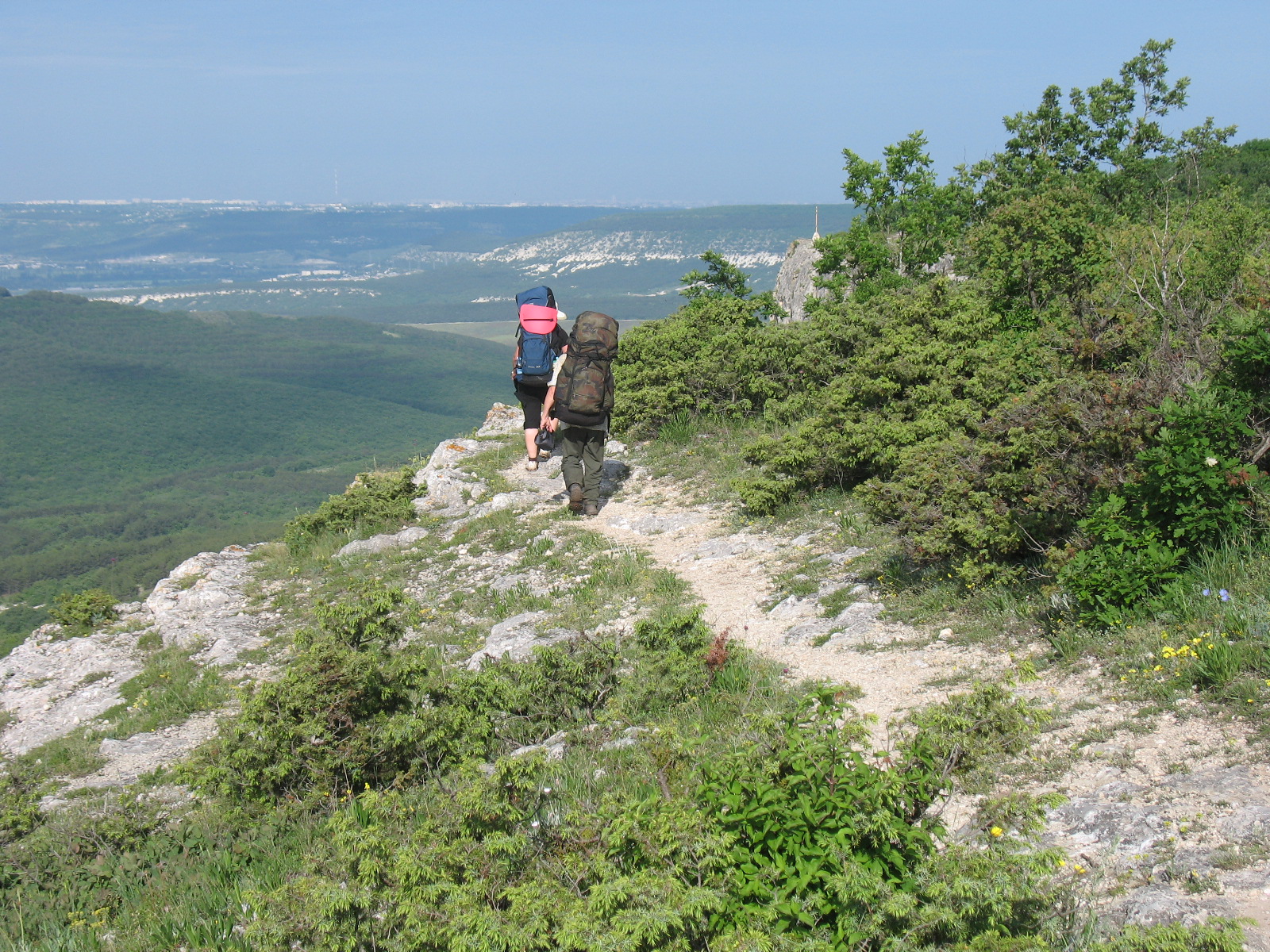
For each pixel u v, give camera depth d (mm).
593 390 11766
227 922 4527
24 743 9422
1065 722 4797
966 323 11664
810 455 10898
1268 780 3771
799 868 3066
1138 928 2805
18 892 5555
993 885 2869
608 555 10742
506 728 6516
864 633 7027
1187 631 5211
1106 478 6621
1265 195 25906
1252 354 6738
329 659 6113
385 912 3447
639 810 3328
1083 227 12602
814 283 24719
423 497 15148
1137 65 29859
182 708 9359
